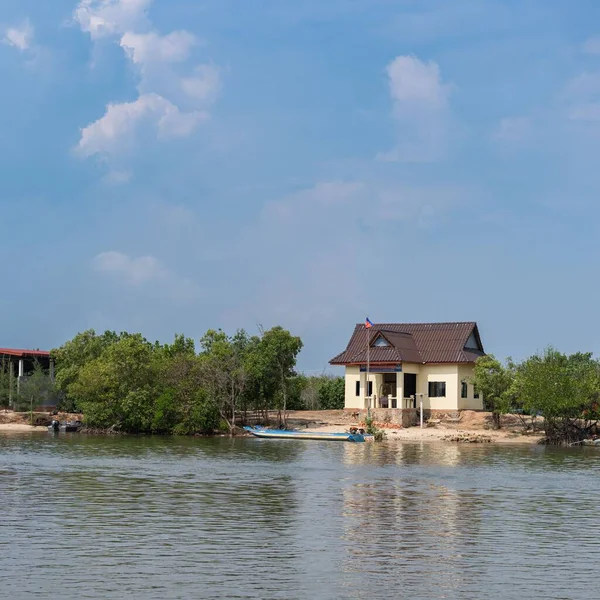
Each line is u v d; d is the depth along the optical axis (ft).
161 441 263.29
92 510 126.21
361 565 92.79
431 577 88.12
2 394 348.79
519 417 308.60
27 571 88.58
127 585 83.71
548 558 97.09
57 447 236.43
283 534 109.09
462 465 196.44
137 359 297.12
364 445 256.11
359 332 338.75
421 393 326.85
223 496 141.90
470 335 332.39
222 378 292.20
